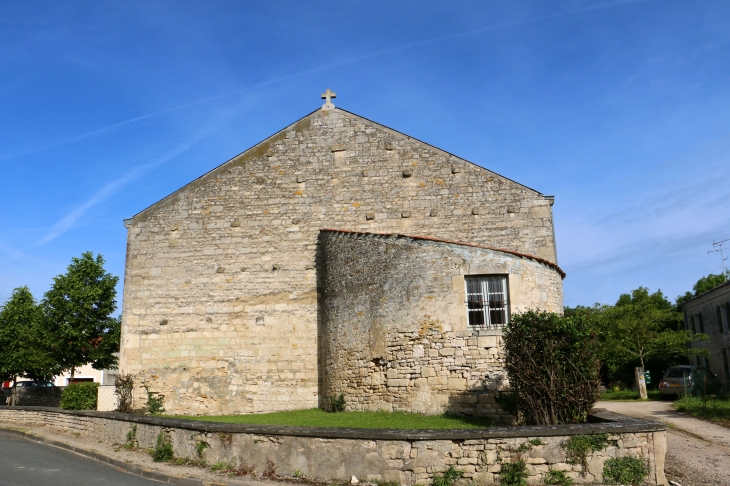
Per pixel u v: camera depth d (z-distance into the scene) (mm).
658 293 40156
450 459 8398
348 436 8781
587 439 8344
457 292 13484
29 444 15109
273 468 9289
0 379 28375
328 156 18641
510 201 17391
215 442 10188
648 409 17484
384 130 18531
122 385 17531
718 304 30141
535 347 10156
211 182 18922
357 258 15484
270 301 17969
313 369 17422
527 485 8164
